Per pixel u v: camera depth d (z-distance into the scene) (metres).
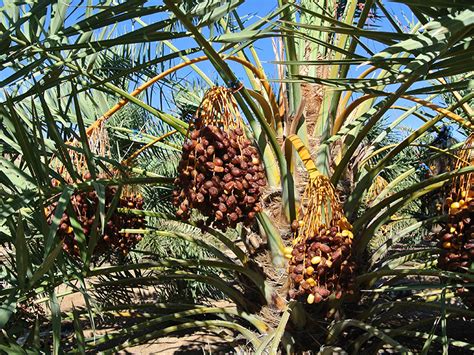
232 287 3.46
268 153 3.32
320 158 3.29
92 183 2.35
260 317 3.32
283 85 3.53
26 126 2.92
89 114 3.94
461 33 1.55
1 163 2.46
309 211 2.50
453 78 4.29
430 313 4.58
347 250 2.40
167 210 5.77
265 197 3.29
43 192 2.44
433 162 4.16
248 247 3.40
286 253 2.63
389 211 3.27
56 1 2.15
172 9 2.04
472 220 2.72
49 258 2.00
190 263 3.17
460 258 2.76
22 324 3.36
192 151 2.31
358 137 2.89
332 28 1.92
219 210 2.28
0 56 2.21
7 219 2.43
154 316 4.13
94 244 2.43
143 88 3.00
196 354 3.85
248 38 2.21
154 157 5.24
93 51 2.35
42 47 2.17
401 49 1.41
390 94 2.06
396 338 3.92
